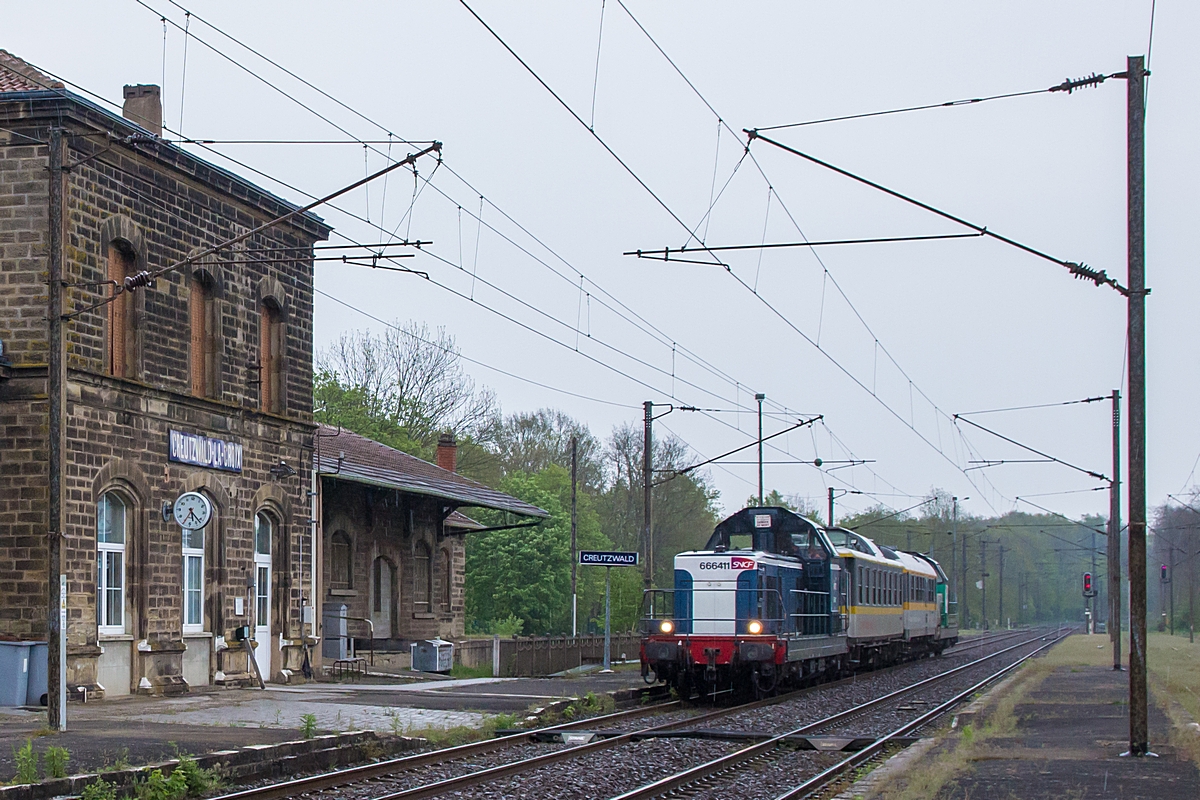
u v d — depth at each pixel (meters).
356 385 59.38
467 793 13.26
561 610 61.09
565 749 16.64
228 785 13.75
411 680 28.59
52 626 16.84
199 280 24.50
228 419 24.91
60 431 17.33
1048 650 53.16
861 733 19.92
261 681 24.59
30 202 20.56
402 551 34.47
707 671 25.83
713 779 15.01
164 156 22.80
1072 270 15.82
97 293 21.17
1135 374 15.96
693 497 73.94
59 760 12.64
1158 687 28.12
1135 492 16.00
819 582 30.72
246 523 25.48
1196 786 13.23
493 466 69.56
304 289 27.92
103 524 21.69
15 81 21.31
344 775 14.01
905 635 41.66
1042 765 14.98
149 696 22.06
